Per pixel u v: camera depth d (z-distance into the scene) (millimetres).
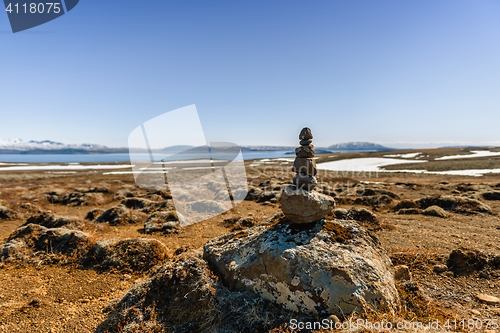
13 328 1456
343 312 1226
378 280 1323
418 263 2049
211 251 1689
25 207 4473
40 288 1890
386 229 2990
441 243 2527
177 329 1296
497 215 3672
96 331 1390
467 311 1462
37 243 2508
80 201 5262
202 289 1402
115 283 1952
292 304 1303
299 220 1582
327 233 1542
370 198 4707
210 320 1284
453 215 3715
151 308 1403
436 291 1686
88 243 2467
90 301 1728
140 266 2156
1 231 3244
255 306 1333
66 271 2145
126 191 6293
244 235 1760
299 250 1403
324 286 1278
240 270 1454
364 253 1445
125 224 3537
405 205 4160
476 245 2461
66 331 1425
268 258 1413
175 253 2395
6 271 2154
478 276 1844
